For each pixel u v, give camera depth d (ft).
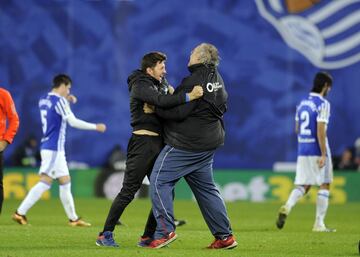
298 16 260.01
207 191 111.55
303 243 128.16
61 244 118.83
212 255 106.01
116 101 258.98
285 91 259.80
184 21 259.39
